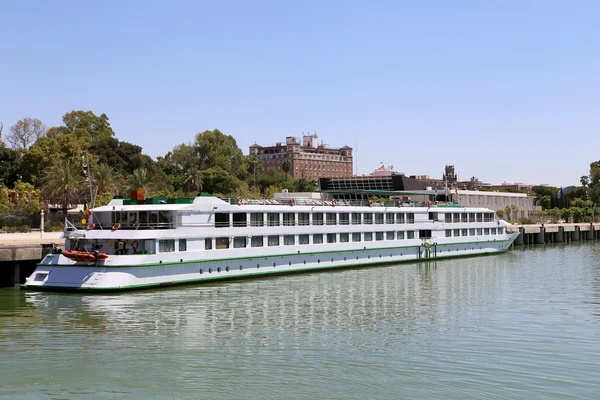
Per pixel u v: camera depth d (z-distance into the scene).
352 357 32.97
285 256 63.72
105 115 162.38
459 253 87.62
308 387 28.53
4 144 136.50
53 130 150.12
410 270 70.81
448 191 94.00
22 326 39.16
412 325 40.53
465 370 30.83
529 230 126.50
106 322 40.44
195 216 56.03
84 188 99.38
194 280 55.44
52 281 51.66
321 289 54.84
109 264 50.59
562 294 53.66
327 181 95.94
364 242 72.94
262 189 182.88
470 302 49.28
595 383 28.86
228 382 29.23
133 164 144.38
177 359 32.59
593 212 183.75
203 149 170.00
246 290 53.38
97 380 29.50
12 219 85.00
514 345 35.47
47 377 29.89
